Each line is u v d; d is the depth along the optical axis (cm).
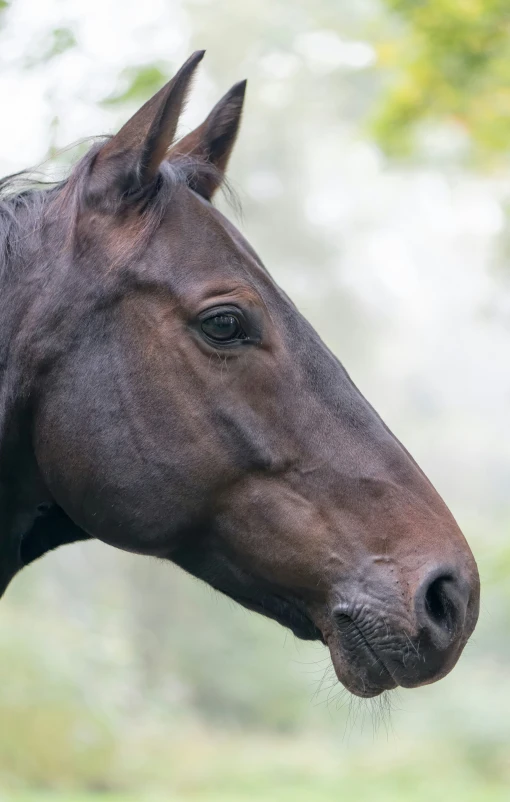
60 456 330
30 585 2231
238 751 2094
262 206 3488
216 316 323
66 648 1805
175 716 2394
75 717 1642
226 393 324
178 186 345
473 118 889
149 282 326
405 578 316
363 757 2006
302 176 3681
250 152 3356
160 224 334
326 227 4162
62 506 341
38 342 329
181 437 322
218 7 2316
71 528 371
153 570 2766
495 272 2027
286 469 326
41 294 332
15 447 340
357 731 2292
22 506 355
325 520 325
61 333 329
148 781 1686
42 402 332
